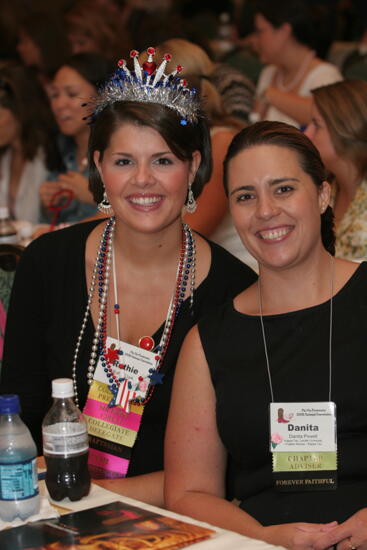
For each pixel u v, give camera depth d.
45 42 6.45
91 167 2.63
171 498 2.28
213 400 2.29
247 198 2.30
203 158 2.62
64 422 1.97
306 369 2.19
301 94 6.05
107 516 1.83
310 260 2.29
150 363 2.57
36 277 2.71
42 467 2.20
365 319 2.23
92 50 6.57
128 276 2.65
